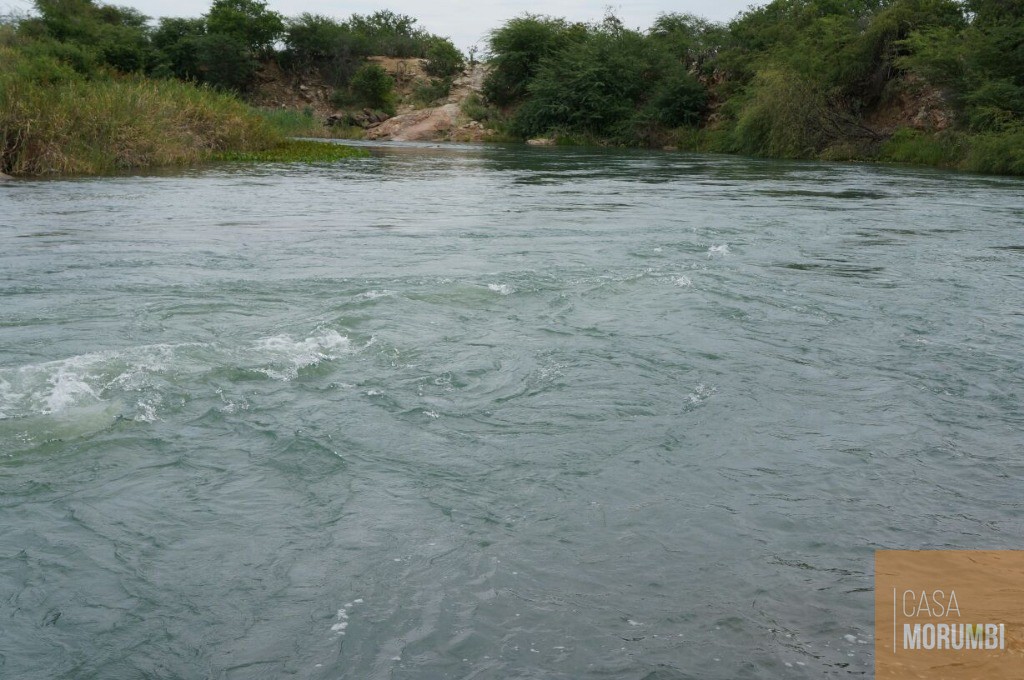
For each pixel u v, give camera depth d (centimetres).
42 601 347
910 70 3950
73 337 663
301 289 842
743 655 325
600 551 394
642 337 718
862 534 416
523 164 3309
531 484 456
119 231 1230
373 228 1311
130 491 434
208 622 338
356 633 332
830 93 4103
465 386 589
